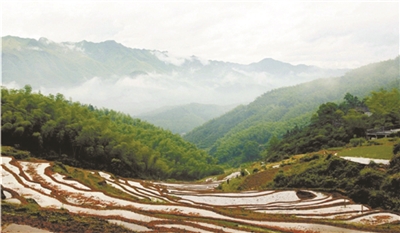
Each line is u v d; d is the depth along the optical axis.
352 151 87.56
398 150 76.12
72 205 46.50
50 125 96.44
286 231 40.28
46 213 40.03
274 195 66.56
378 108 133.75
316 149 127.75
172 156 155.88
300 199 61.97
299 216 50.00
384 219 46.94
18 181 57.09
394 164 65.44
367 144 98.56
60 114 104.69
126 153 112.62
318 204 57.09
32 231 32.97
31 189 53.12
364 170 65.62
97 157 104.50
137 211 45.09
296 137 169.75
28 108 100.69
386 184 57.56
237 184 90.12
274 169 95.56
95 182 67.38
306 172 76.75
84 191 55.69
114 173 102.00
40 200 47.88
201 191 78.44
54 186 57.09
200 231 38.59
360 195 56.59
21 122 89.50
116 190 67.00
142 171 121.31
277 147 179.00
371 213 49.75
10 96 99.94
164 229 38.38
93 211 44.25
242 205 59.50
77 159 99.19
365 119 132.38
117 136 114.06
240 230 39.94
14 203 43.56
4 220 34.97
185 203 54.94
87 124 106.50
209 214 46.69
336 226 42.75
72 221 37.59
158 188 76.12
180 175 158.62
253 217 46.53
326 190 65.31
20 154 77.12
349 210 52.31
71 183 60.50
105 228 36.41
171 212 46.94
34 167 69.06
